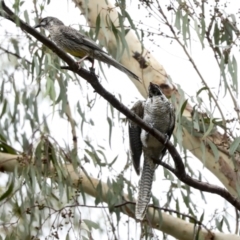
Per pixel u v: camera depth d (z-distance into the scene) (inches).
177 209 450.6
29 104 460.8
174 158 393.4
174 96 457.1
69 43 443.8
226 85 426.9
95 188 436.5
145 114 464.4
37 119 457.4
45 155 423.8
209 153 450.9
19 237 422.0
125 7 443.5
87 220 414.0
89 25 487.2
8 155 454.0
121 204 422.0
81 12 490.0
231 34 445.4
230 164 446.0
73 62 360.5
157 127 465.4
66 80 432.1
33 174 414.0
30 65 462.3
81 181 427.8
